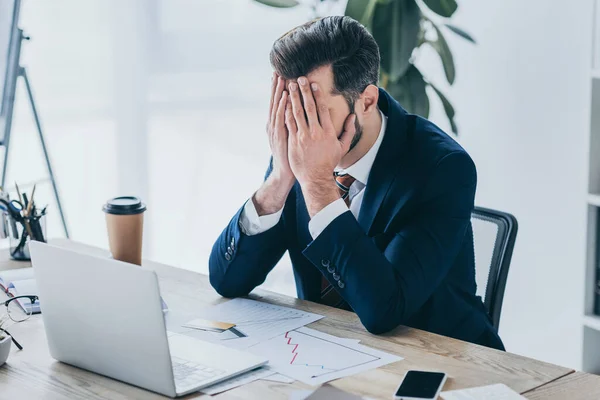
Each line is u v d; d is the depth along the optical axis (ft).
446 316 5.16
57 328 4.09
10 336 4.21
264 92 11.80
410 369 3.98
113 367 3.90
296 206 5.44
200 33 12.12
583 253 7.60
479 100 9.53
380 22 8.33
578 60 8.59
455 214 4.93
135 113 12.82
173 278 5.84
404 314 4.63
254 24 11.68
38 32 13.01
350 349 4.29
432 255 4.79
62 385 3.86
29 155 13.30
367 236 4.91
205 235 12.66
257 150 12.05
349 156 5.11
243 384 3.81
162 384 3.69
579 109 8.66
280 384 3.81
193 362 4.04
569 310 9.07
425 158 5.03
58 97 13.17
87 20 12.82
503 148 9.41
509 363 4.07
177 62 12.40
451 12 8.48
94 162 13.19
